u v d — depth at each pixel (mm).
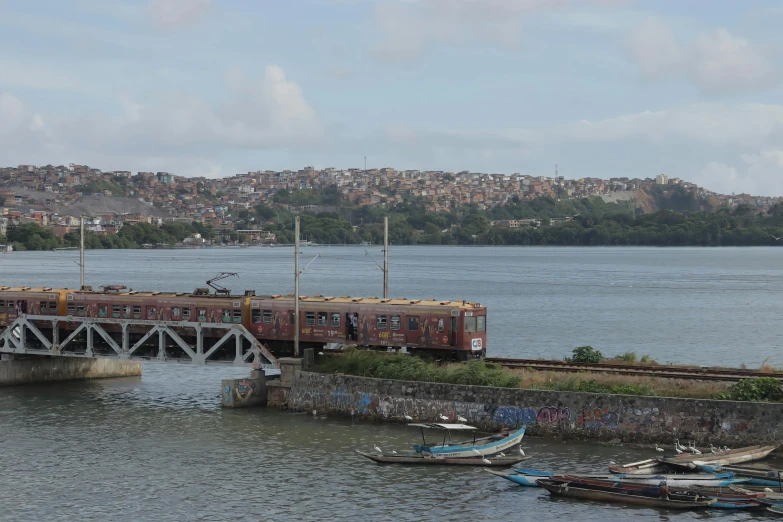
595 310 171375
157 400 76312
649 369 68500
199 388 82625
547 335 129375
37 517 47438
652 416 57531
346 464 55844
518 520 46625
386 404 65312
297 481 52781
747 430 55344
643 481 49594
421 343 71188
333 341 74062
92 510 48406
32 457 58250
